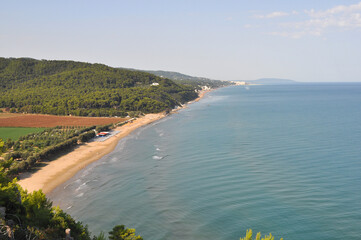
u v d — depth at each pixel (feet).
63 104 605.31
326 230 132.77
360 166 213.87
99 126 418.10
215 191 182.29
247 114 557.33
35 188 193.98
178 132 389.80
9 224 89.51
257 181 193.67
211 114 581.53
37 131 403.34
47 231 103.09
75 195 183.52
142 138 359.25
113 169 235.40
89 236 123.75
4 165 120.78
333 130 358.64
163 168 233.55
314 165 220.84
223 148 285.02
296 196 167.94
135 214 158.10
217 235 136.15
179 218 152.05
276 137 325.83
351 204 154.81
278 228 137.18
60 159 263.70
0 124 464.24
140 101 630.74
